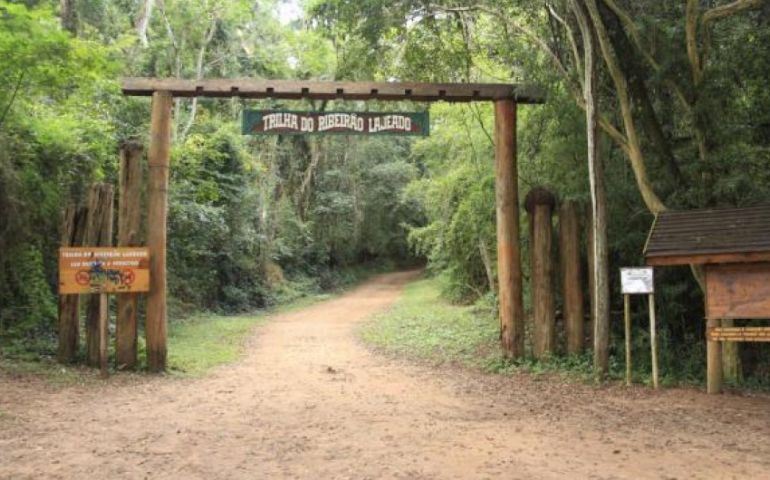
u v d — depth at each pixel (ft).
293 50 89.20
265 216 99.09
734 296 28.89
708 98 33.63
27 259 39.78
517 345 39.68
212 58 83.35
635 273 32.40
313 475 17.85
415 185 79.82
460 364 41.09
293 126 38.86
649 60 34.60
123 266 35.22
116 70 39.81
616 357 37.29
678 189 35.55
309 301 102.32
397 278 142.20
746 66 33.94
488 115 56.54
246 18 82.33
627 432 23.04
